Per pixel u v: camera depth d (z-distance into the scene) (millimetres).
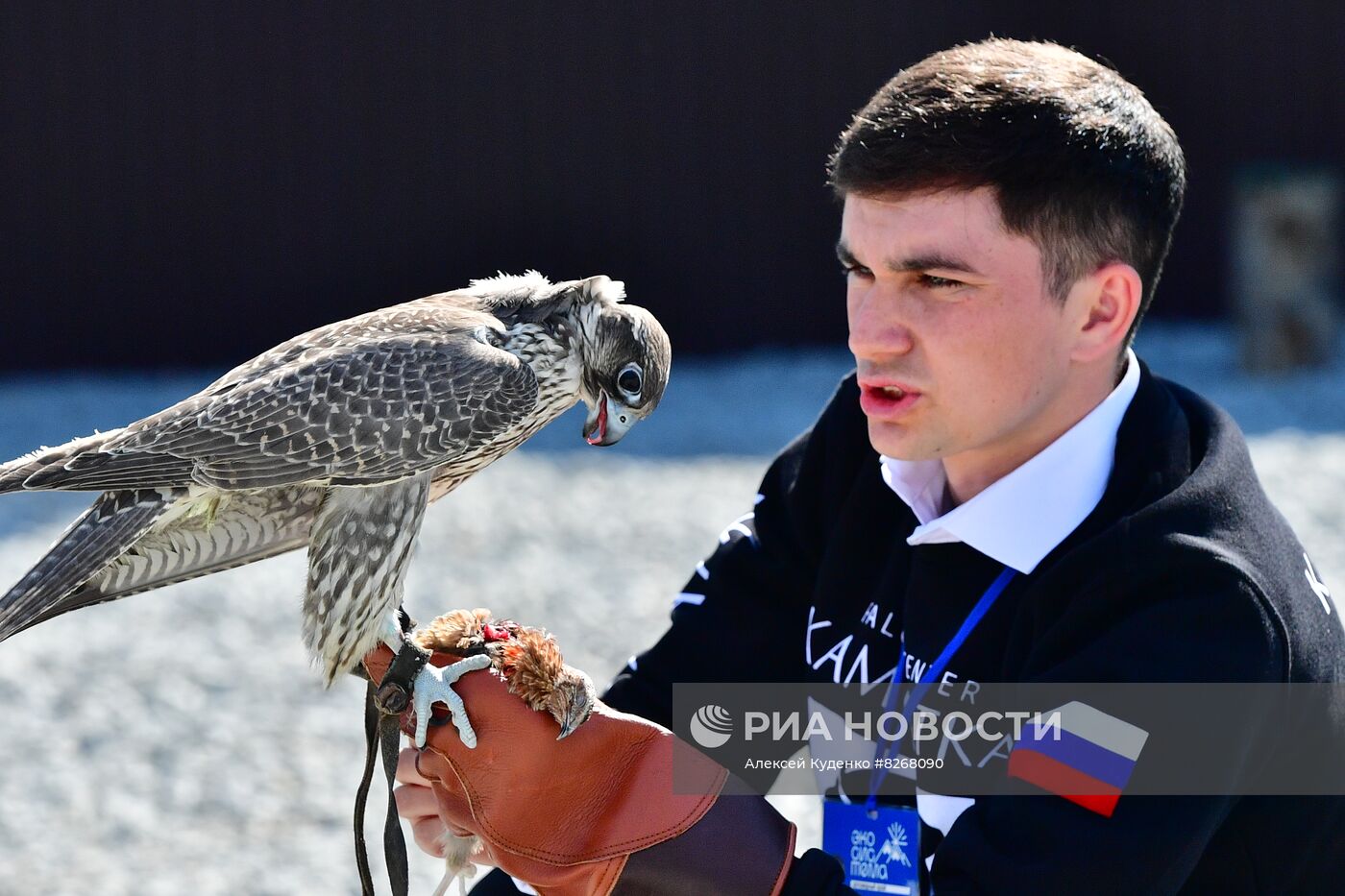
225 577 11555
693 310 20750
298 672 9656
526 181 20375
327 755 8461
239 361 20234
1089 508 3059
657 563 11516
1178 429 3090
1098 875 2691
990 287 2879
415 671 3166
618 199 20500
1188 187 21891
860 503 3438
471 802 3059
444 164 20250
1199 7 21469
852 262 3029
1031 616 3014
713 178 20594
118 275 20000
